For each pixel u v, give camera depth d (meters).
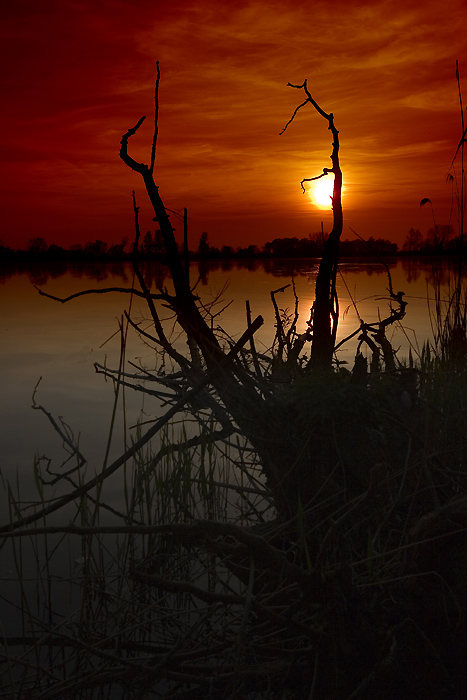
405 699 2.08
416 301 12.66
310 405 2.46
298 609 2.23
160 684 2.39
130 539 2.92
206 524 2.01
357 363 2.64
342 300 13.11
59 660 2.49
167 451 3.34
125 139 2.92
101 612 2.71
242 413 2.71
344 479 2.44
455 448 2.69
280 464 2.61
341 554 2.14
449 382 3.31
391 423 2.63
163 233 2.90
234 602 2.09
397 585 2.22
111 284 19.11
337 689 2.10
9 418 5.24
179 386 3.23
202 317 2.89
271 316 10.30
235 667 2.05
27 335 9.62
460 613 2.10
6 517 3.39
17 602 2.76
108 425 4.97
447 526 2.17
